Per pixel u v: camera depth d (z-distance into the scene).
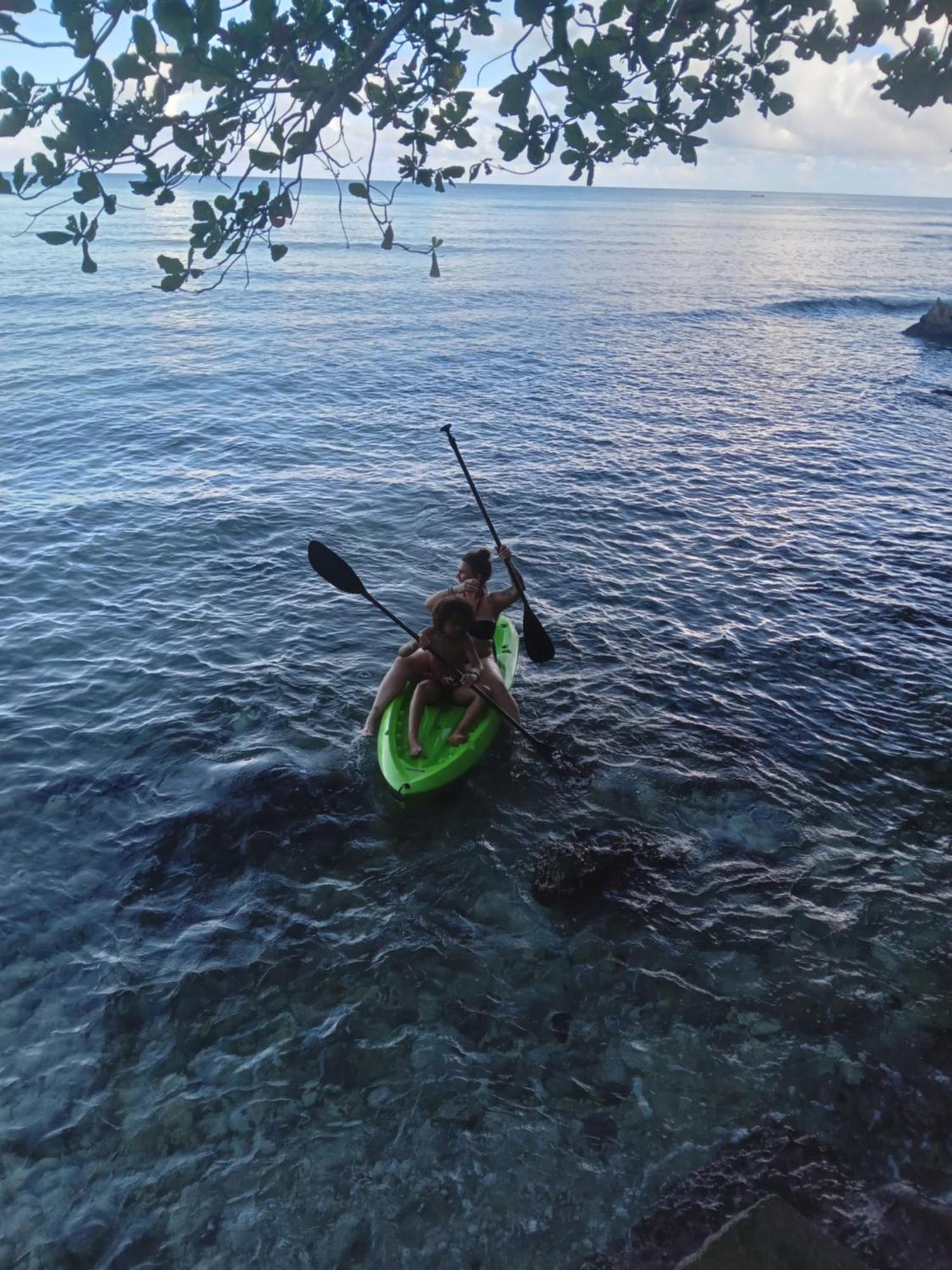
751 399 23.33
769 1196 4.51
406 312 35.66
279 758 8.43
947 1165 5.04
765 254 70.69
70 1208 4.80
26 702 9.24
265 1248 4.64
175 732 8.80
